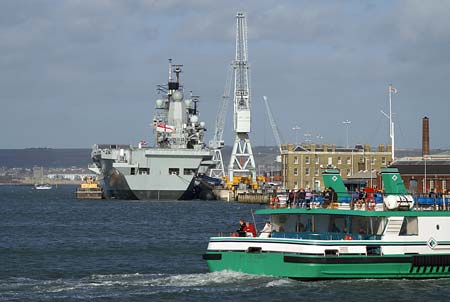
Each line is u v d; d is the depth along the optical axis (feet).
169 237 637.30
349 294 322.34
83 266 442.09
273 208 367.04
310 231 358.64
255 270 345.51
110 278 373.20
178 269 426.51
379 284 340.39
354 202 358.23
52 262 461.37
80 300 319.06
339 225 354.95
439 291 331.57
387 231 346.33
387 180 363.76
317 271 334.24
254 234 365.81
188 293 327.26
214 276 350.84
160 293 328.49
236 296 319.06
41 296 327.67
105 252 515.50
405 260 345.92
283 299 314.35
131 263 454.81
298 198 369.50
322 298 315.58
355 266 339.16
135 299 319.88
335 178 366.63
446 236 355.77
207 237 635.66
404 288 335.47
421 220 351.25
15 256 493.36
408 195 355.36
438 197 370.94
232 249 349.82
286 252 338.34
